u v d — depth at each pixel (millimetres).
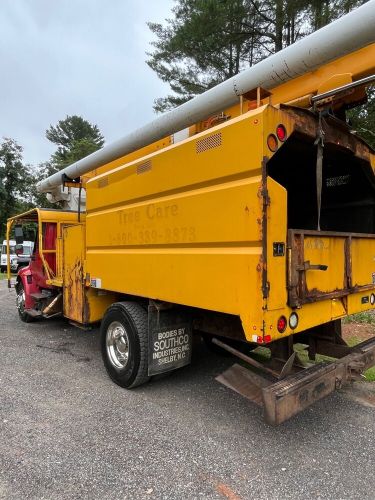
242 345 4539
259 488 2582
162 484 2613
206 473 2734
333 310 3375
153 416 3578
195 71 18906
